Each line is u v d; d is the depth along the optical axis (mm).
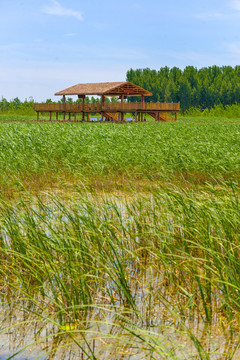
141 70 146500
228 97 124500
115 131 22266
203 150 15102
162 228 6020
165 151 14766
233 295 4223
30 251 5098
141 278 5230
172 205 6156
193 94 125000
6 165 12523
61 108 48156
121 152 14633
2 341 3750
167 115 44938
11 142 16328
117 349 3602
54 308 4363
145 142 17406
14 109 81875
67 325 3977
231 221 5359
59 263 4691
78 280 4473
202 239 4996
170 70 146875
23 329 3965
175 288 4910
